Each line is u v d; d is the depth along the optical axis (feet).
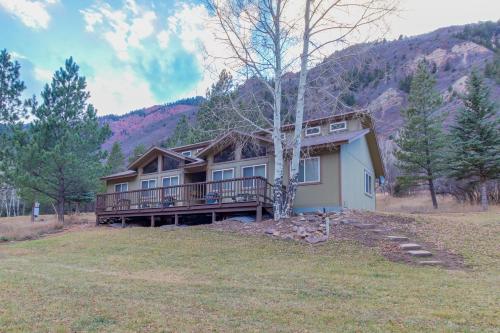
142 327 16.08
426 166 85.71
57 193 79.87
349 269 30.89
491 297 21.99
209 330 15.79
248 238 42.96
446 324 17.02
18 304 19.63
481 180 77.10
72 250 43.37
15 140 77.41
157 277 28.60
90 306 19.27
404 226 44.19
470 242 38.52
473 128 79.05
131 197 75.97
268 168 60.75
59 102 87.76
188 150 80.94
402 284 25.68
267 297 21.81
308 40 48.88
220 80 52.65
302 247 38.68
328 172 55.83
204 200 64.18
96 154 86.07
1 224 82.02
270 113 56.29
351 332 15.81
